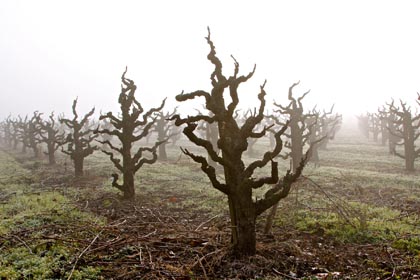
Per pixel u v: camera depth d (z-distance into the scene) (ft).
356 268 26.43
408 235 33.14
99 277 24.26
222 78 29.27
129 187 53.98
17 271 24.67
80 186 68.23
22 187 68.39
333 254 28.94
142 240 30.19
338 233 34.60
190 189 61.16
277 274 25.31
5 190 64.75
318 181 65.46
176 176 77.41
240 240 27.32
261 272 25.32
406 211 43.45
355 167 90.84
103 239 32.22
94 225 34.94
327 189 58.59
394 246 30.60
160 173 81.71
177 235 32.19
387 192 56.13
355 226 35.47
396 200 50.11
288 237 34.09
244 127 27.84
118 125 54.19
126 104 54.08
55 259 26.86
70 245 30.22
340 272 25.52
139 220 39.63
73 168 97.91
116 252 29.09
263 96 28.02
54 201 52.39
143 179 73.31
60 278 23.82
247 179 26.94
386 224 37.09
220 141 27.32
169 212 46.03
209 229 34.06
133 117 54.39
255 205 27.68
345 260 28.04
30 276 24.30
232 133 27.81
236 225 27.66
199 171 85.35
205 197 54.65
